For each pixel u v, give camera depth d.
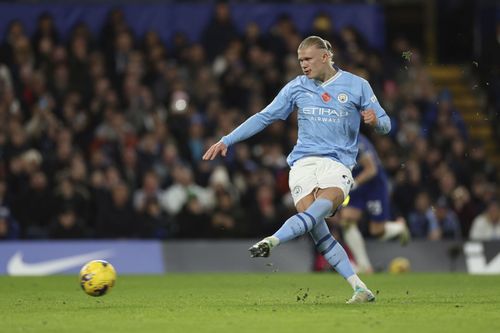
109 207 58.59
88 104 66.56
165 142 64.50
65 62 67.38
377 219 51.56
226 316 25.19
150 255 55.81
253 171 64.00
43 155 61.88
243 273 55.16
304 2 81.44
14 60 66.88
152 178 59.53
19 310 27.73
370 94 29.47
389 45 86.31
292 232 27.47
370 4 81.19
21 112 65.19
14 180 59.72
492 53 79.12
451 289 38.41
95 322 23.89
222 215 59.72
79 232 57.66
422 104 72.38
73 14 75.62
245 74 70.62
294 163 29.59
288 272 56.66
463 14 84.38
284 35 73.44
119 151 63.28
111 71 69.25
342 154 29.30
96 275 29.56
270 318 24.56
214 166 64.00
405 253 57.81
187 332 21.64
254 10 78.81
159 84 69.06
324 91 29.42
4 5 74.00
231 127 66.56
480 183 66.38
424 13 86.31
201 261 56.25
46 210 58.03
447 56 85.38
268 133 67.12
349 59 71.69
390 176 65.38
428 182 66.19
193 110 66.94
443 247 58.16
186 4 78.12
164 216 59.50
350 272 29.45
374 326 22.59
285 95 30.00
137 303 30.41
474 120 81.25
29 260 53.53
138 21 77.19
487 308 27.48
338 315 25.20
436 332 21.48
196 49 71.06
